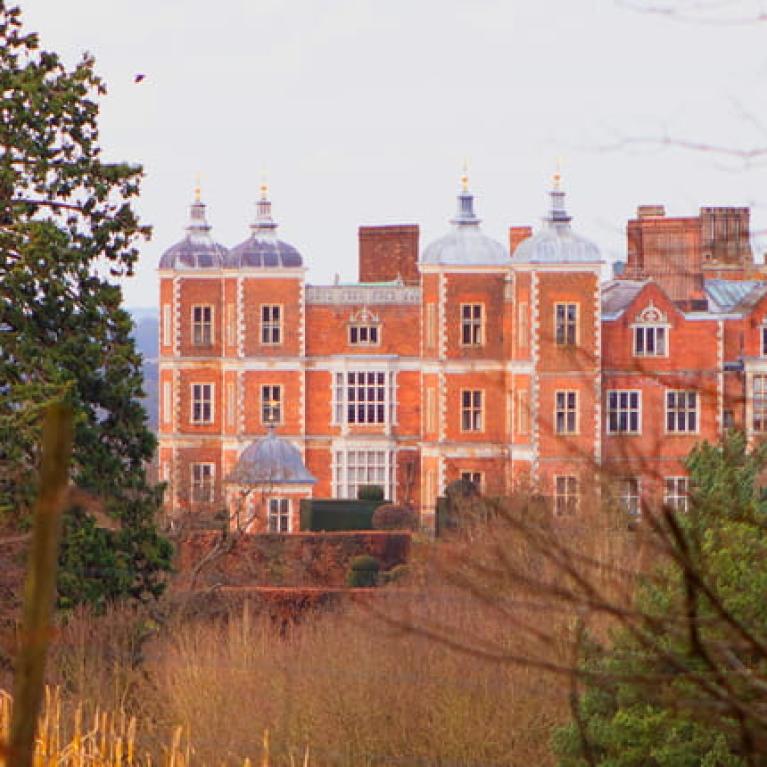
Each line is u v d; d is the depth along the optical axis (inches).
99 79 4842.5
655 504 1012.5
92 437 4611.2
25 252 4547.2
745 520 1009.5
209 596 5482.3
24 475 4180.6
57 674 4109.3
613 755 2438.5
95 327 4707.2
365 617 4033.0
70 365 4635.8
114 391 4734.3
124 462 4847.4
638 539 981.2
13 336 4539.9
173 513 7603.4
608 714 2394.2
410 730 3722.9
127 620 4416.8
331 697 3875.5
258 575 6998.0
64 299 4687.5
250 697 4010.8
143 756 3690.9
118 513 4687.5
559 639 1096.8
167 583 4953.3
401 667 3754.9
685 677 951.0
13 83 4687.5
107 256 4800.7
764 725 930.7
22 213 4633.4
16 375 4534.9
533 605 984.3
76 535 4485.7
